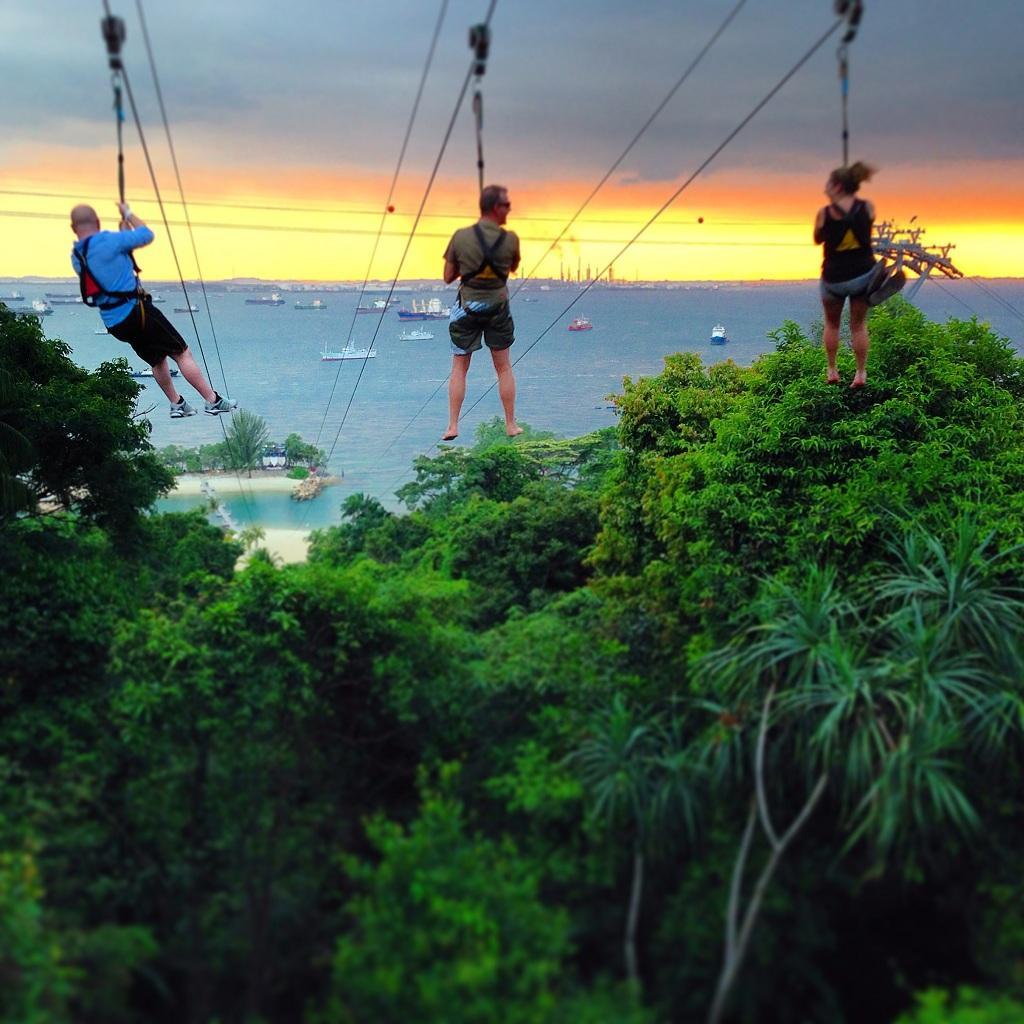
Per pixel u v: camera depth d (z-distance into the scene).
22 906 5.53
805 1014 6.11
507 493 31.31
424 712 8.62
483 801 7.86
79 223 8.73
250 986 6.20
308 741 8.67
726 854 6.54
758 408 12.19
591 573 19.48
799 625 7.64
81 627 10.09
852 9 6.72
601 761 7.11
